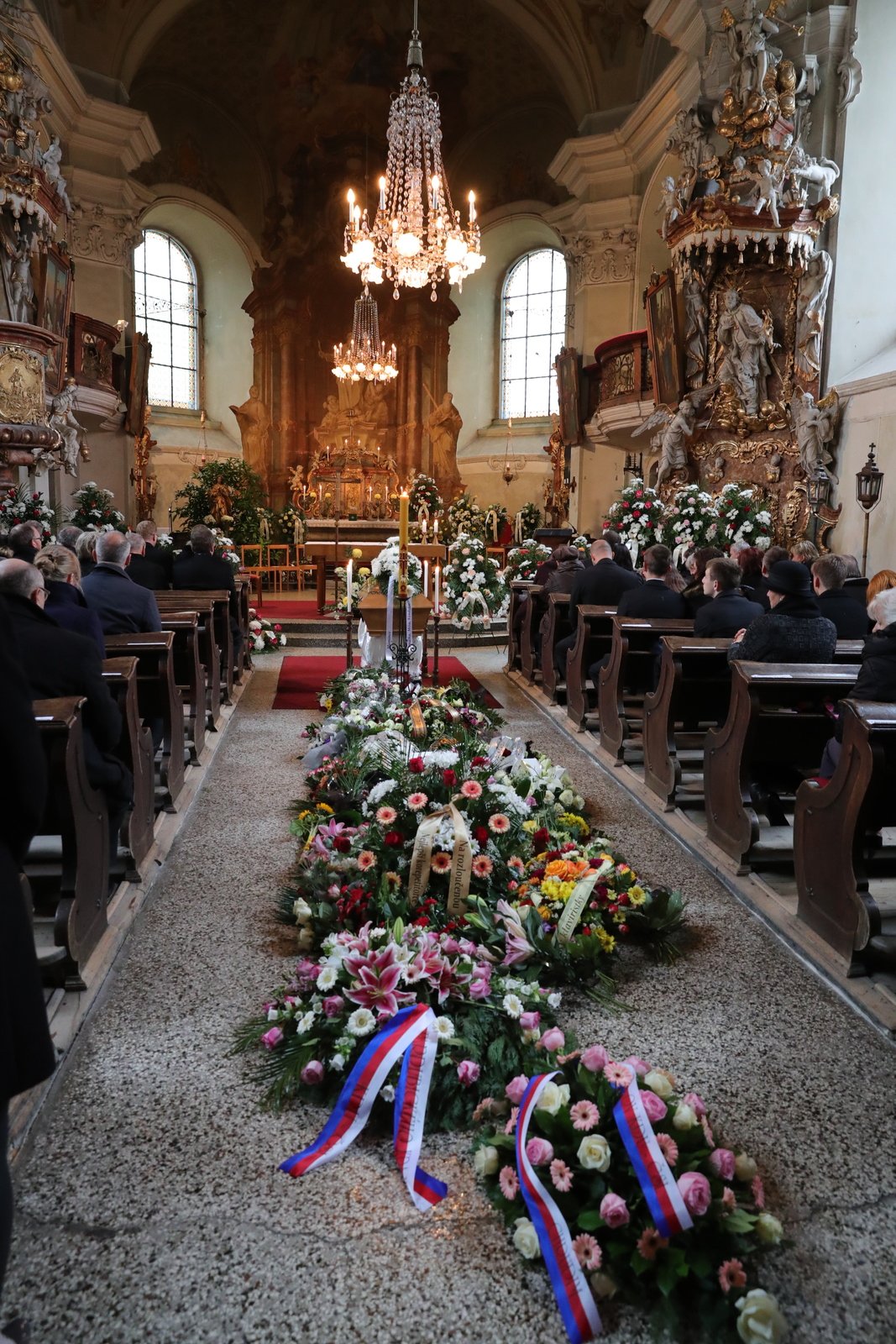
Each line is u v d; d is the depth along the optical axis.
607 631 7.13
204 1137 2.47
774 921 3.78
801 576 4.60
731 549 7.45
